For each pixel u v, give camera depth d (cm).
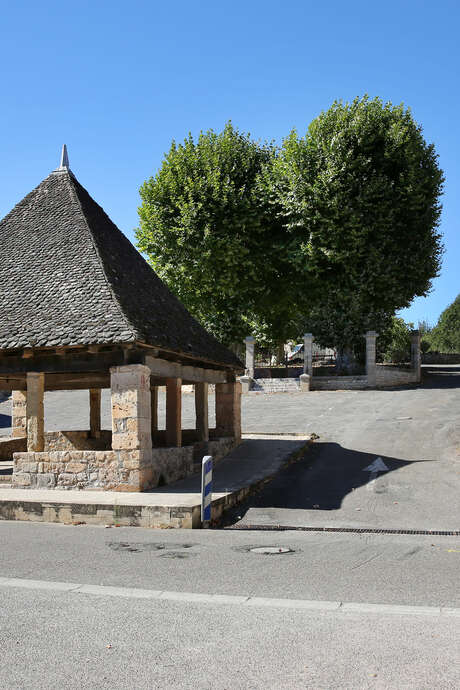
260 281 3766
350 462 1658
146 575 724
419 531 1009
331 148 3338
